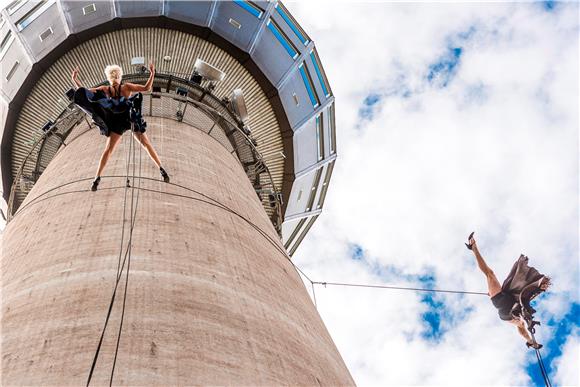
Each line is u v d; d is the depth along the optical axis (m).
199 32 20.16
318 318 8.38
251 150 18.34
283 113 21.97
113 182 9.19
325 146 24.30
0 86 19.25
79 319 5.68
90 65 19.52
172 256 7.16
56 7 18.98
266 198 19.16
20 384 4.84
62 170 10.73
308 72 22.88
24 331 5.64
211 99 18.28
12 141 19.69
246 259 8.06
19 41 19.02
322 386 6.08
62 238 7.58
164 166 10.17
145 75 17.81
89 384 4.78
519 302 13.13
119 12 19.25
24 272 6.99
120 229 7.62
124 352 5.21
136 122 8.88
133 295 6.14
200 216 8.68
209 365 5.34
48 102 19.58
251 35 20.83
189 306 6.18
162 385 4.90
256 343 6.07
